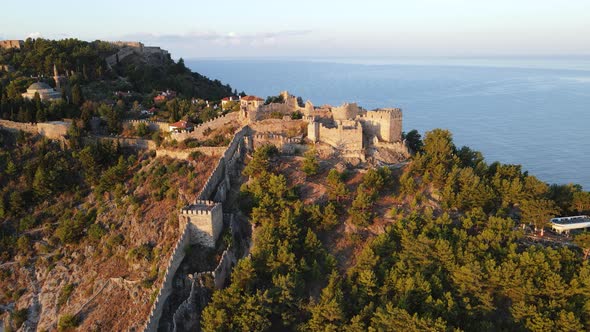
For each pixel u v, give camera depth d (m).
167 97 183.50
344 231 97.38
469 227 94.56
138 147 132.62
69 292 96.69
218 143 122.50
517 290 79.19
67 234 106.44
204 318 76.56
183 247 90.06
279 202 98.88
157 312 80.88
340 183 102.00
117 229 105.88
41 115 138.12
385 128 119.94
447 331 72.06
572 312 72.62
